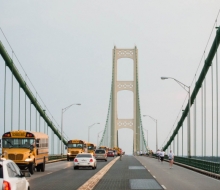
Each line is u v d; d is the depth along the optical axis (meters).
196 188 29.23
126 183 32.75
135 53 165.88
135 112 168.62
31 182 33.47
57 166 61.75
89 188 27.89
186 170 53.31
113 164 71.12
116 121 168.62
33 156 42.81
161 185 31.20
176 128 104.31
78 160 52.75
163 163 77.75
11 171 16.00
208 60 64.19
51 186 29.98
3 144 42.88
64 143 117.12
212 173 41.72
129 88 167.25
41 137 46.41
